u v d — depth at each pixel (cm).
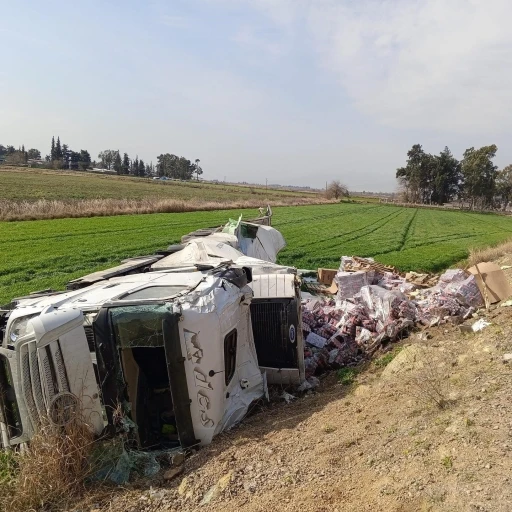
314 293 1223
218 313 474
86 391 439
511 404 385
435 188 11294
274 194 10275
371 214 6009
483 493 290
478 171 10081
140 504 392
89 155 17888
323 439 445
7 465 448
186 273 600
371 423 452
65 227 2847
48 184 7775
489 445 336
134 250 2098
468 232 3978
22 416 438
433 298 884
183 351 448
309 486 366
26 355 429
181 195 7806
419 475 331
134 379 463
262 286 664
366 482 349
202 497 387
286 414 548
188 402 454
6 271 1606
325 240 2803
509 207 12225
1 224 2908
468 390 447
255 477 396
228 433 496
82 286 626
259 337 654
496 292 827
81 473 425
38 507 397
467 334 666
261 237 1194
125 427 454
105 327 448
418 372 557
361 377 646
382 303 838
